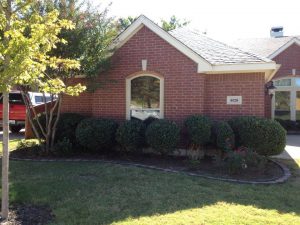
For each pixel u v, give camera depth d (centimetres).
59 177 824
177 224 555
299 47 2238
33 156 1111
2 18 546
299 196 723
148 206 637
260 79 1110
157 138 1022
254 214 608
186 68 1137
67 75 1059
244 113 1126
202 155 1091
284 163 1077
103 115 1240
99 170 901
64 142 1128
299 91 2258
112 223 556
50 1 978
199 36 1396
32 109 1224
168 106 1162
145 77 1195
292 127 2172
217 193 723
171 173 880
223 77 1143
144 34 1178
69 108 1324
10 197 665
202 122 1023
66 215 587
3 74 508
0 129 1834
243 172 912
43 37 546
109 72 1219
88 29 1038
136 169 915
